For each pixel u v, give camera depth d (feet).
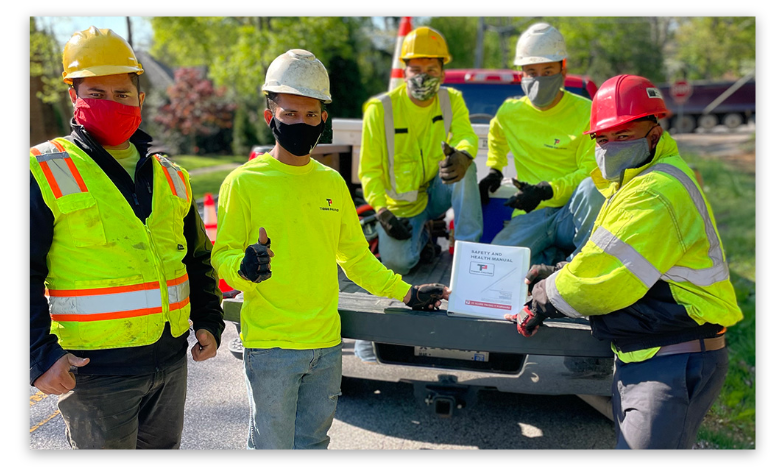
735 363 17.39
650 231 7.96
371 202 12.66
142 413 8.32
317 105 8.20
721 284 8.30
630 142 8.45
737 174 57.67
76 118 7.50
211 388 13.51
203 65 105.40
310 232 8.36
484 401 13.79
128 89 7.55
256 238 8.21
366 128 12.85
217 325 8.83
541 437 12.17
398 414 13.03
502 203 14.29
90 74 7.20
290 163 8.44
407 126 13.16
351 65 90.33
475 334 9.59
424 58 12.57
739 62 151.23
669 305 8.07
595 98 8.72
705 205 8.36
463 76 21.48
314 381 8.72
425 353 11.05
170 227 8.10
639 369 8.32
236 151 88.12
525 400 13.88
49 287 7.34
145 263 7.61
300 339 8.25
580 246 11.89
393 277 9.54
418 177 13.34
